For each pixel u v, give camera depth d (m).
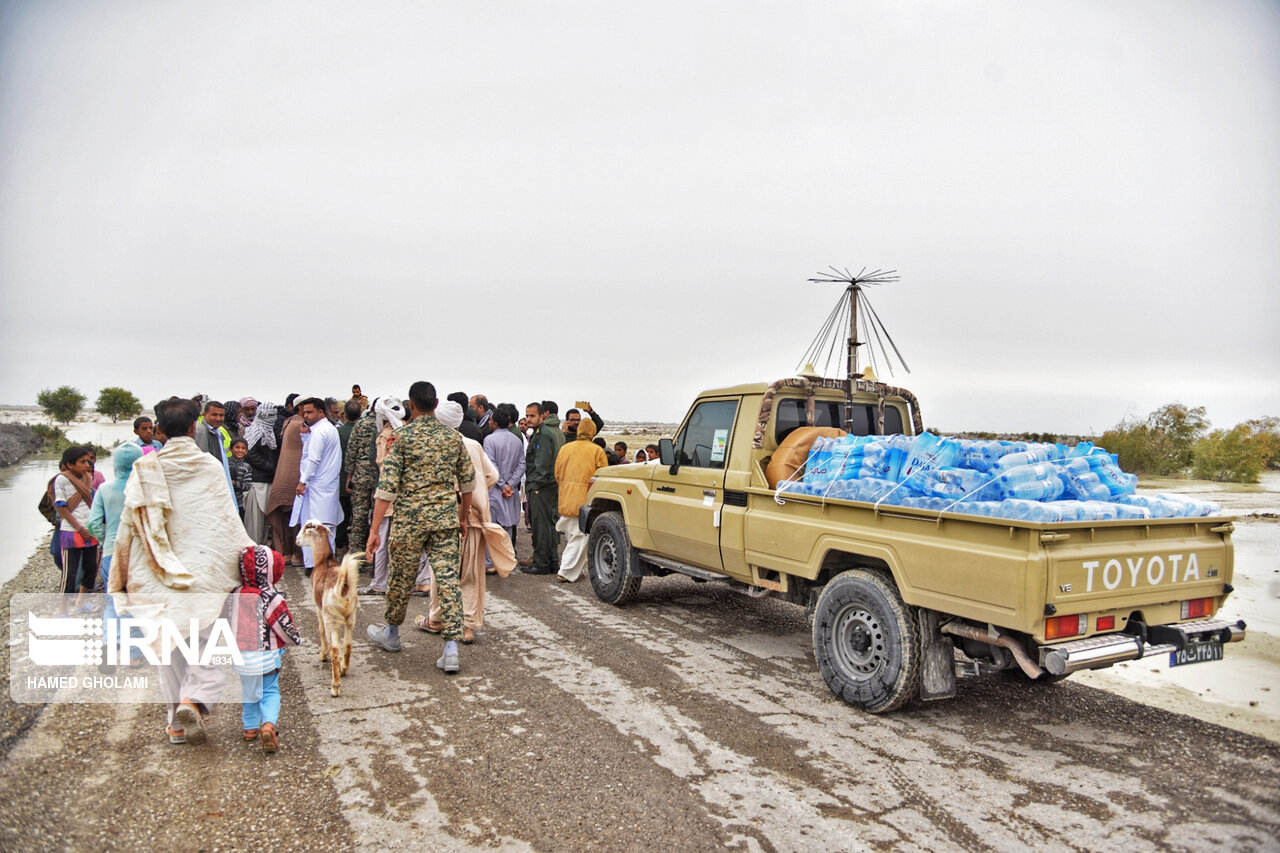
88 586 6.44
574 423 10.15
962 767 4.03
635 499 7.30
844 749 4.24
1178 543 4.46
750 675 5.55
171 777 3.73
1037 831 3.36
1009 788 3.79
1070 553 3.91
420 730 4.39
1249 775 3.97
